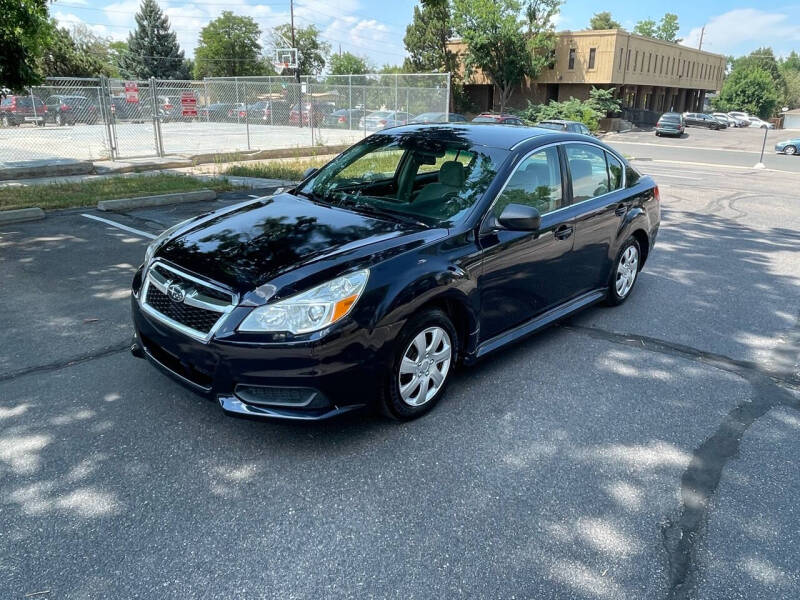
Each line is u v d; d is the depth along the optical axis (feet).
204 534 8.51
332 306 9.72
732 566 8.29
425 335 11.33
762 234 30.68
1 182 37.06
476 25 142.41
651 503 9.54
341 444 10.77
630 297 19.72
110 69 238.27
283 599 7.47
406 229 11.82
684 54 193.77
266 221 12.21
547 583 7.87
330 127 86.99
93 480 9.58
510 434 11.32
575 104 133.80
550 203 14.46
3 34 26.89
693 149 105.09
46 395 12.05
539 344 15.61
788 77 401.29
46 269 19.85
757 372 14.44
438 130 15.24
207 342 9.77
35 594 7.40
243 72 250.78
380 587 7.70
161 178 39.27
